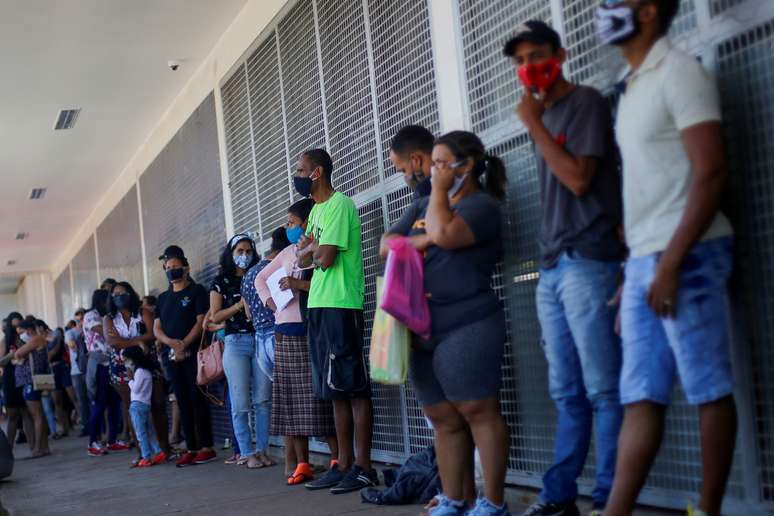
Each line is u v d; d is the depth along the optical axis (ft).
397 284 11.14
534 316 13.10
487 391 11.18
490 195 12.00
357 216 16.53
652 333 8.51
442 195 11.07
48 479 25.03
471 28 14.32
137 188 40.93
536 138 9.81
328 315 15.98
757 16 9.25
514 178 13.33
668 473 10.97
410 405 17.25
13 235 58.65
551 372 10.66
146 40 26.78
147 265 39.99
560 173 9.66
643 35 8.55
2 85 29.19
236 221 27.27
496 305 11.41
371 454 18.86
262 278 18.54
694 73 8.21
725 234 8.46
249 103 25.48
